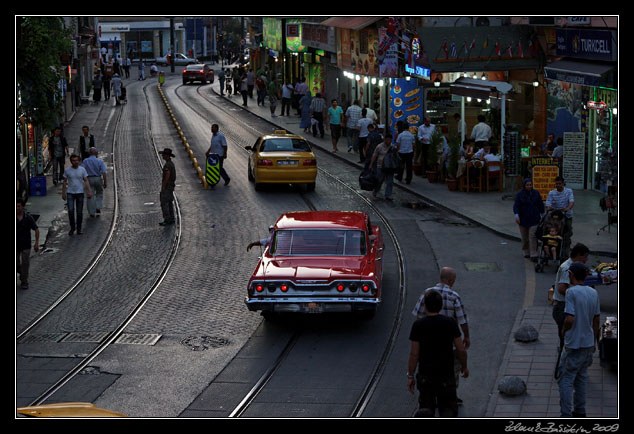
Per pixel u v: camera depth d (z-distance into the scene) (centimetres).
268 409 984
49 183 2638
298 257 1312
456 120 2822
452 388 842
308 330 1281
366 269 1265
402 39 2877
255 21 5994
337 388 1049
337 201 2295
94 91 5372
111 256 1764
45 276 1620
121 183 2633
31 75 2247
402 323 1296
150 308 1405
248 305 1238
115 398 1032
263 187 2538
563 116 2478
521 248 1758
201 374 1111
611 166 1928
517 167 2322
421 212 2144
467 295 1429
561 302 1043
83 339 1258
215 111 4822
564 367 916
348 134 3175
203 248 1806
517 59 2623
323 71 4316
